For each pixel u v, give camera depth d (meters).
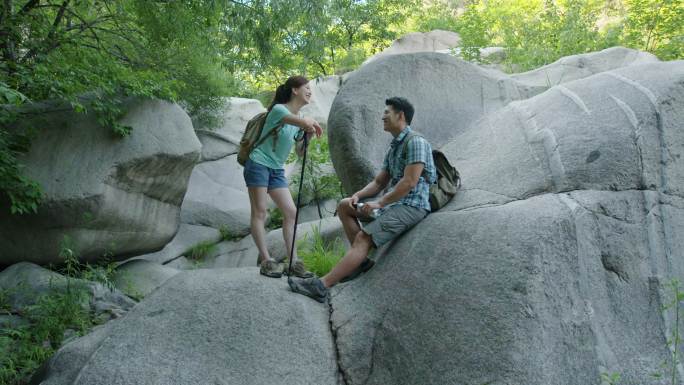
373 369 3.95
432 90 6.74
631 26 10.27
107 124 8.09
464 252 4.09
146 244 9.21
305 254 6.37
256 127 5.00
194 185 12.95
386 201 4.61
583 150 4.64
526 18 12.27
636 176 4.38
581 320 3.73
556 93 5.61
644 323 3.97
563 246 3.85
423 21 21.25
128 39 10.28
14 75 8.02
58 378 4.13
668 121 4.61
